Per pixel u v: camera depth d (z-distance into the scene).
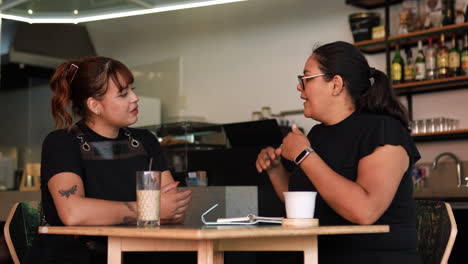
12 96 6.36
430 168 4.14
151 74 5.96
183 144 4.71
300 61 4.88
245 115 5.21
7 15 3.77
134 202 1.71
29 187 5.80
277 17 5.05
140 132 2.07
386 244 1.59
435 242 1.84
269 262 2.13
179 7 3.52
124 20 6.18
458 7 3.88
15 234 2.05
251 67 5.20
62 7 3.63
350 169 1.64
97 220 1.65
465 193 3.89
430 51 3.99
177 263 1.96
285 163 1.95
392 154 1.56
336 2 4.69
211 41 5.50
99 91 1.88
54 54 5.82
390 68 4.17
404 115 1.71
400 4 4.31
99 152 1.89
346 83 1.71
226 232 1.16
